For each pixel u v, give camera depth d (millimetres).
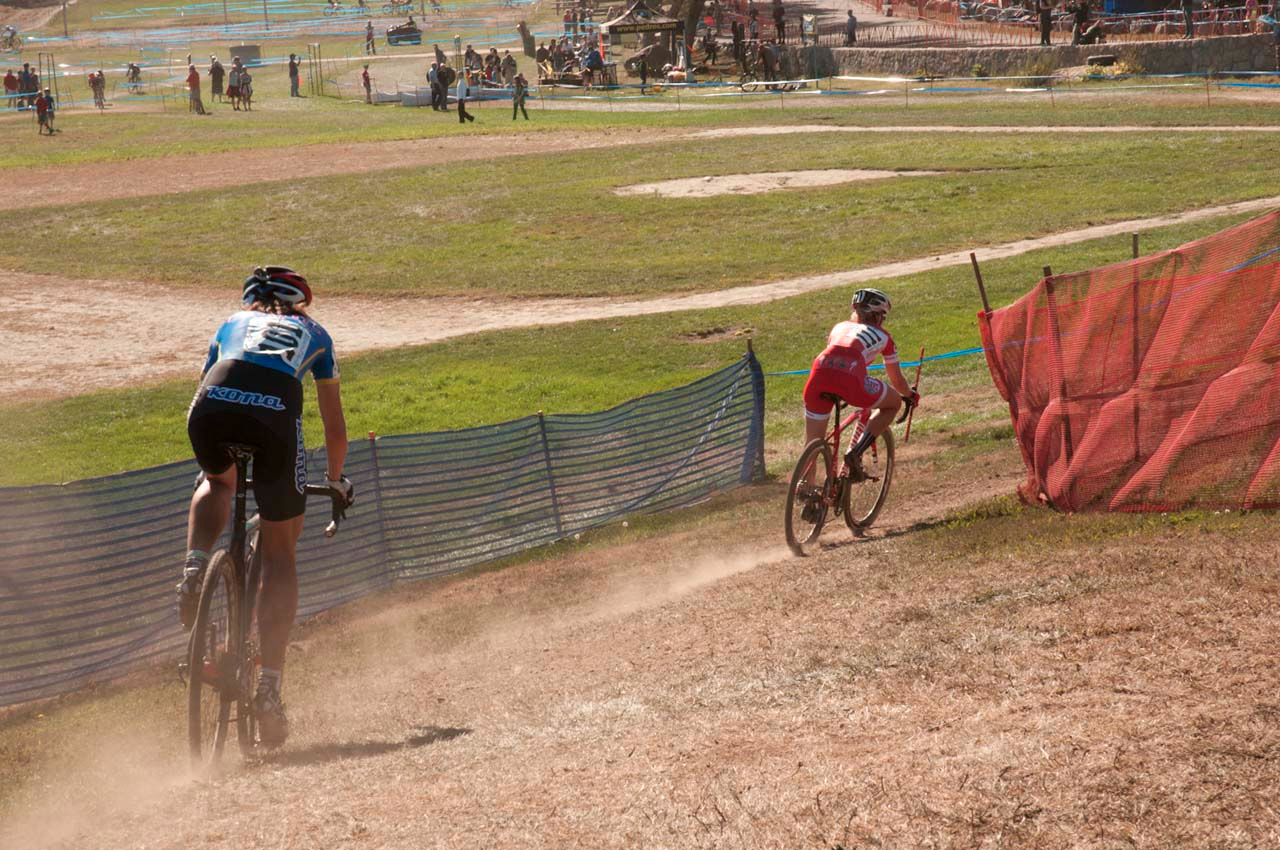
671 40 141375
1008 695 7609
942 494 18938
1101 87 101062
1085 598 9484
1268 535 10336
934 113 96062
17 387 42781
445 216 70312
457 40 155125
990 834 5625
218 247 65688
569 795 7039
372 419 36469
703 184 74000
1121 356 14445
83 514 15281
